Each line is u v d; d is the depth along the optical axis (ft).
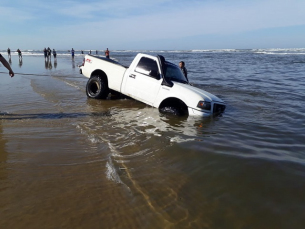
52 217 8.21
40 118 19.51
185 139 15.06
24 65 81.61
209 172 11.01
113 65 26.16
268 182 10.08
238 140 14.90
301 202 8.78
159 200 9.19
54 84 37.73
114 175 10.95
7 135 15.65
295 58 138.51
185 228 7.75
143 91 23.31
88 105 24.40
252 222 7.91
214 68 72.90
